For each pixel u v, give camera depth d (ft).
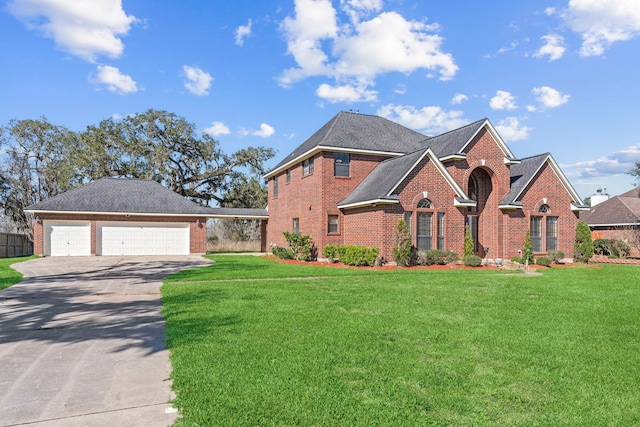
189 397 13.96
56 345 20.65
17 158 141.69
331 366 17.07
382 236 62.80
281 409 13.11
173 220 95.50
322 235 73.92
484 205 76.23
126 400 13.96
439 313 27.81
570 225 77.36
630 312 28.63
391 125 90.84
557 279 47.73
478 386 15.30
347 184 76.59
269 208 106.32
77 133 133.39
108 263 70.03
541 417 12.91
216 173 144.46
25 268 60.95
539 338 21.77
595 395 14.65
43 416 12.77
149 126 135.03
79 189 94.58
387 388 14.89
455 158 70.33
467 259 64.44
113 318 26.73
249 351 18.89
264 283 42.86
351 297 33.78
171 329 22.99
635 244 92.17
